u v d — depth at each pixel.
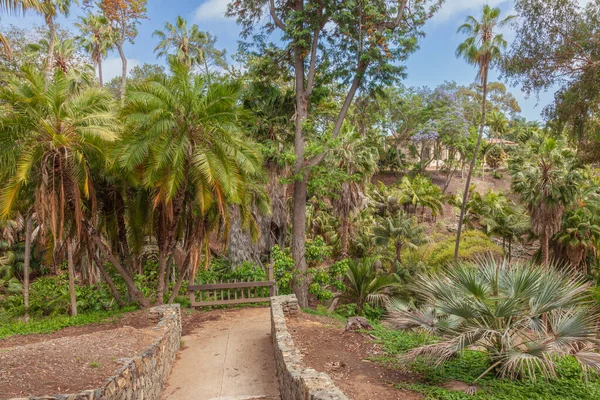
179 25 35.88
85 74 30.30
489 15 27.09
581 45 17.34
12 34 29.05
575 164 24.89
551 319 6.32
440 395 5.66
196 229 13.98
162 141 11.20
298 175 19.52
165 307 10.82
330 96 27.39
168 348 8.99
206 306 14.58
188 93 11.55
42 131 10.84
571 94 17.83
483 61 27.89
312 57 20.62
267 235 23.25
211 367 9.20
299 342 8.23
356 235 30.77
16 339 10.30
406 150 65.38
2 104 11.54
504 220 37.47
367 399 5.49
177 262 20.64
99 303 15.51
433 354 6.21
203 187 11.91
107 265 16.92
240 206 14.49
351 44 21.36
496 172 61.66
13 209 12.15
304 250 20.30
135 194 14.29
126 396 6.12
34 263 31.28
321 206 30.30
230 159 12.04
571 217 28.30
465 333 6.12
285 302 11.01
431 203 43.78
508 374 6.52
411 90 53.47
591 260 31.00
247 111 12.30
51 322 12.11
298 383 5.57
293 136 23.41
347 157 24.88
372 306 20.62
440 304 6.57
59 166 10.95
